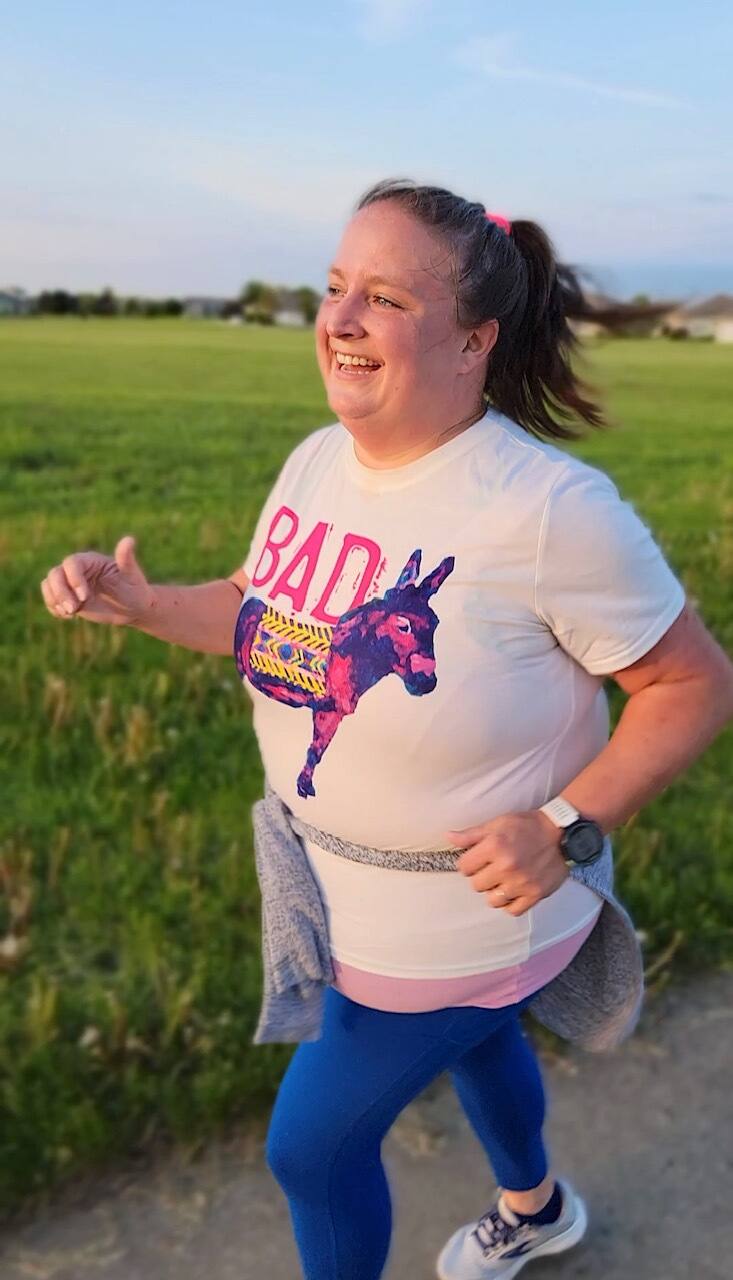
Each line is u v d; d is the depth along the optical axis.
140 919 3.18
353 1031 1.81
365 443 1.68
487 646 1.59
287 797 1.82
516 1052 2.10
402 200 1.62
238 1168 2.49
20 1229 2.33
